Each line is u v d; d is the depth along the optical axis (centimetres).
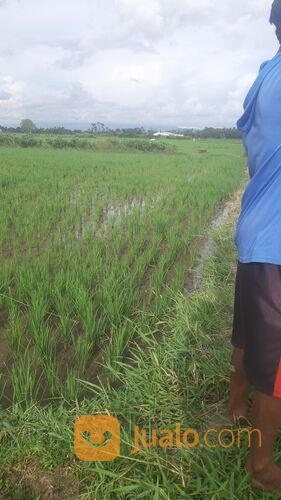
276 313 202
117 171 2008
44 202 1116
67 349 419
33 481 258
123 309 475
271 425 215
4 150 3416
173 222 958
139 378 336
